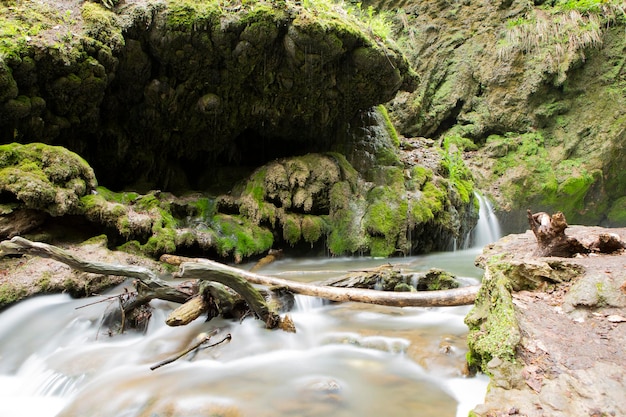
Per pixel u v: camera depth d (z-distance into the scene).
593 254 4.44
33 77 6.30
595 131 13.55
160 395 3.23
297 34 7.45
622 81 13.45
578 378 2.42
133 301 4.58
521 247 5.29
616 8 13.45
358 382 3.43
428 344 3.94
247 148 11.04
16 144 5.84
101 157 8.59
